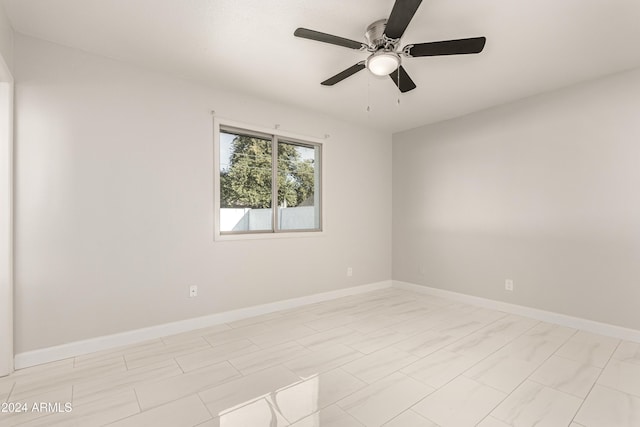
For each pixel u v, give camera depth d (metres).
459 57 2.47
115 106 2.54
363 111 3.77
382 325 3.00
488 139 3.60
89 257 2.42
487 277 3.60
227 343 2.58
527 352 2.40
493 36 2.19
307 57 2.52
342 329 2.90
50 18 2.03
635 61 2.53
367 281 4.40
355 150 4.27
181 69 2.72
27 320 2.19
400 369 2.13
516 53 2.41
